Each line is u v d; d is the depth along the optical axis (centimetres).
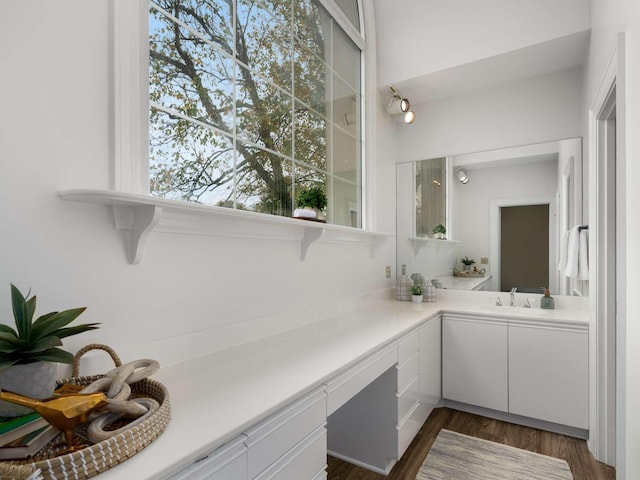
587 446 213
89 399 76
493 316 247
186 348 138
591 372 208
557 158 268
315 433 121
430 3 264
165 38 141
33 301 80
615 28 159
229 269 158
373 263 289
